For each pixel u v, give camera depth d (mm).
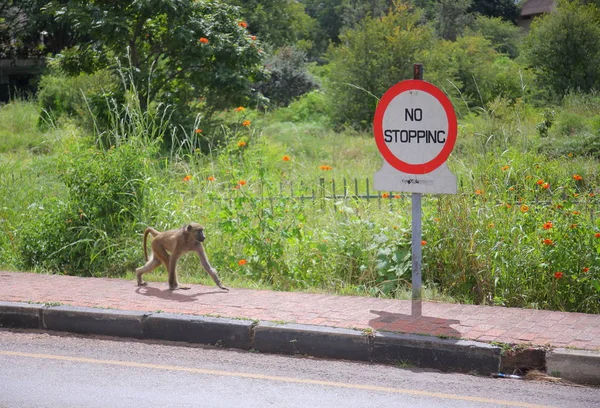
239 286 8148
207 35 19203
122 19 18812
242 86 19219
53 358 6121
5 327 7090
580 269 7656
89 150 10219
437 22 52031
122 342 6609
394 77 28359
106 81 24188
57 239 9484
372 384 5500
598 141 17906
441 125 6625
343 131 26734
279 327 6312
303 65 37344
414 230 6812
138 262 9109
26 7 37500
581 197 8703
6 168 12633
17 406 5016
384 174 6855
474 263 7883
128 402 5098
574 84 32594
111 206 9570
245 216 8797
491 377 5715
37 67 37562
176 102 19719
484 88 30984
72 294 7578
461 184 8938
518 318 6617
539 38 34031
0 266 9430
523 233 8023
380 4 53531
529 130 21469
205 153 18469
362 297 7527
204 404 5062
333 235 8883
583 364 5539
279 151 18828
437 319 6582
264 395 5250
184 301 7266
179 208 9781
